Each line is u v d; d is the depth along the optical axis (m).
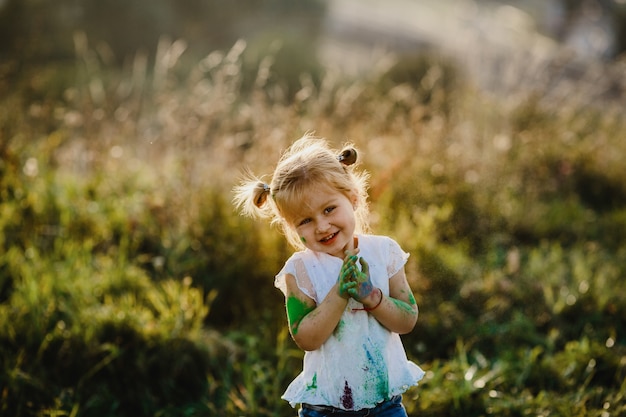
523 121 8.05
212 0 18.97
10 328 3.93
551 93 8.91
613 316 4.78
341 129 6.55
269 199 2.56
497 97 8.37
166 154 6.18
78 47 7.93
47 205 5.45
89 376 3.80
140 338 4.01
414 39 23.11
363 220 2.71
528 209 6.62
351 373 2.43
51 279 4.43
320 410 2.49
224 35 19.33
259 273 4.89
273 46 6.66
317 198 2.36
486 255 5.70
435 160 6.43
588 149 8.11
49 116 6.77
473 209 6.16
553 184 7.41
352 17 25.36
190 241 5.11
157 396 3.88
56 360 3.88
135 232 5.25
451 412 3.69
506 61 9.48
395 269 2.56
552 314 4.80
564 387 3.94
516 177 7.14
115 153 5.93
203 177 5.46
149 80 10.77
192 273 4.89
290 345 4.36
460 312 4.71
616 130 9.05
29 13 15.33
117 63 16.78
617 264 5.67
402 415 2.52
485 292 4.90
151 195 5.56
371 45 21.80
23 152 5.94
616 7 22.80
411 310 2.48
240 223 5.11
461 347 4.24
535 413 3.63
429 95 9.25
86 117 6.27
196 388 3.98
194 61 13.06
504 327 4.55
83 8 16.59
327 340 2.46
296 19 21.27
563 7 24.81
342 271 2.37
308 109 6.59
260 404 3.83
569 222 6.64
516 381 3.96
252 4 20.08
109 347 3.88
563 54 9.66
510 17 25.75
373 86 8.48
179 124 5.78
